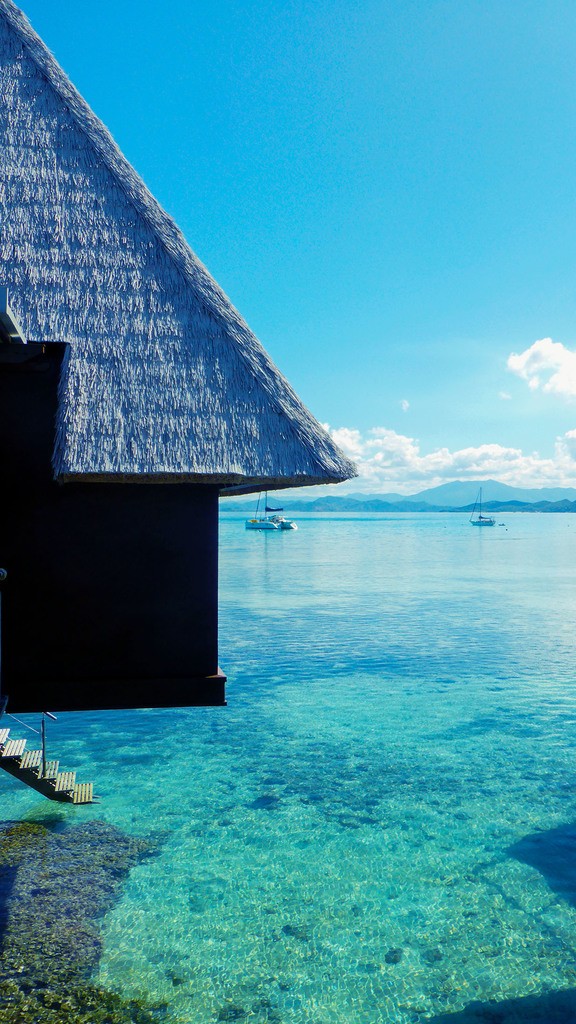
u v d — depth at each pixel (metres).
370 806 14.45
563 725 19.55
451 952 9.62
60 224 7.86
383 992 8.74
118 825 13.50
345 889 11.27
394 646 29.39
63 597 7.32
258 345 7.88
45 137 8.23
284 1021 8.20
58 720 20.42
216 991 8.71
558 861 12.21
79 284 7.64
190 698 7.43
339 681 23.97
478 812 14.17
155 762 16.95
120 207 8.12
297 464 7.23
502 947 9.75
